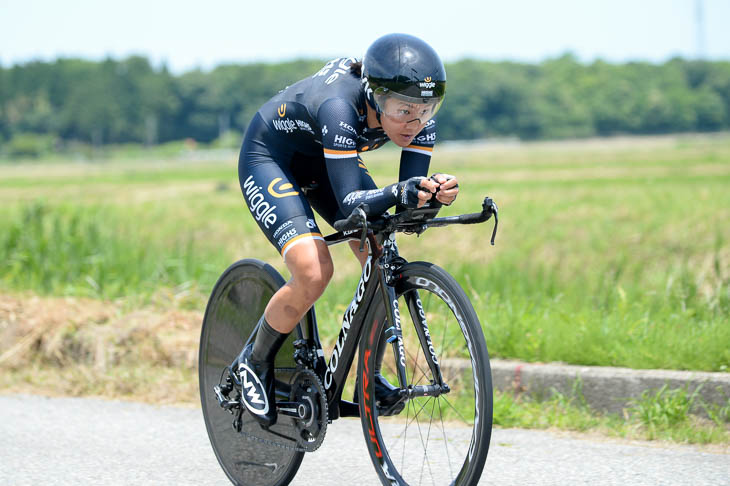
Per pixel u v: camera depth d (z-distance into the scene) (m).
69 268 28.92
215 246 37.94
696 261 32.84
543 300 22.78
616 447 14.26
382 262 10.97
